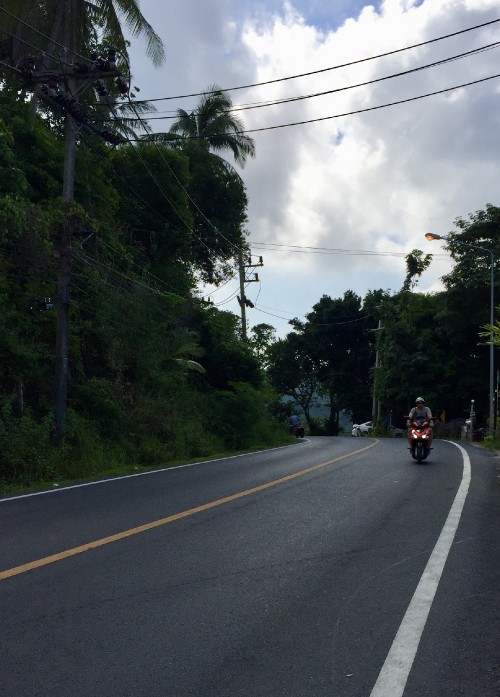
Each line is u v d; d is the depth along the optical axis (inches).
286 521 347.9
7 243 747.4
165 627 190.2
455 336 1752.0
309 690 151.5
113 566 254.8
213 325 1321.4
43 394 830.5
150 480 556.4
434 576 246.1
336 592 225.6
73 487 515.5
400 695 149.3
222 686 153.3
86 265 866.1
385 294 2374.5
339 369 2539.4
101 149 1075.9
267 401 1330.0
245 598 217.8
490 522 352.5
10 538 306.3
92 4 919.7
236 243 1632.6
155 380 1034.1
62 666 163.2
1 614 199.5
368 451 877.2
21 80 1010.1
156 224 1318.9
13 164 787.4
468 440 1494.8
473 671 163.0
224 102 1513.3
